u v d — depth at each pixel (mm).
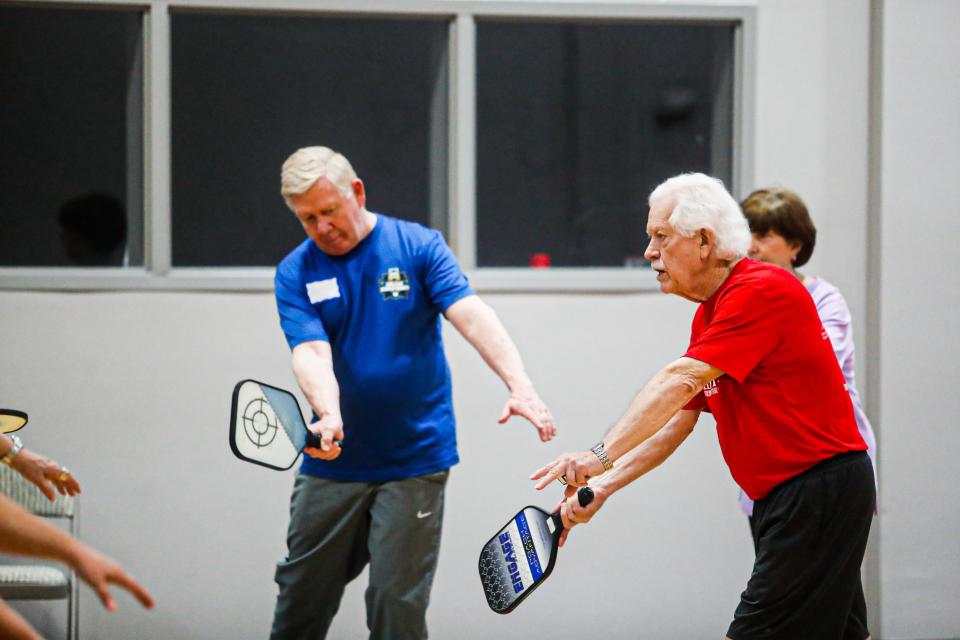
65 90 9492
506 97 9977
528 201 10055
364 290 7160
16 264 9500
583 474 5910
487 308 7227
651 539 9977
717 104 10180
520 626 9812
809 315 5938
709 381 5895
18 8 9391
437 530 7266
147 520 9430
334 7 9539
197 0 9406
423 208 9984
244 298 9516
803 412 5910
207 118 9656
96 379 9359
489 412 9742
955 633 10180
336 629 9625
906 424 10062
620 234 10164
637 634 9969
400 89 9906
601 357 9898
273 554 9555
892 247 9977
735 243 5945
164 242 9453
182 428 9445
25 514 4363
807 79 10016
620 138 10133
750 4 9906
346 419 7172
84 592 9344
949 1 9898
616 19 9875
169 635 9453
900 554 10109
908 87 9906
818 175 10055
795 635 5957
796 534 5887
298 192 6855
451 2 9641
